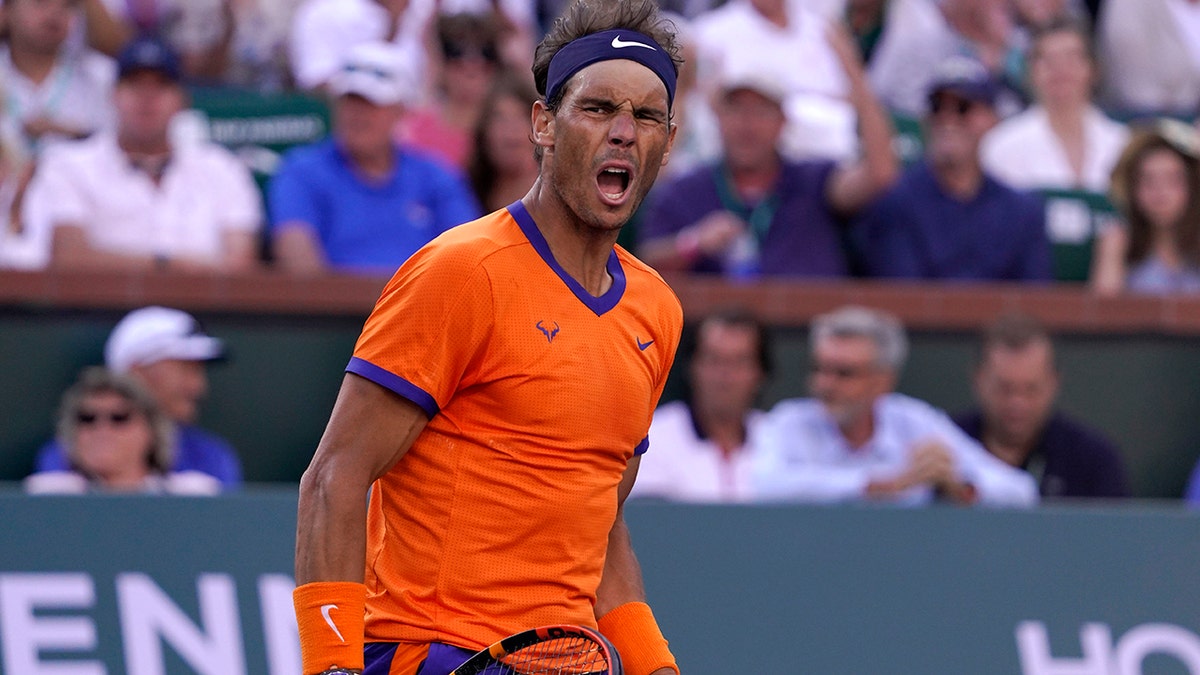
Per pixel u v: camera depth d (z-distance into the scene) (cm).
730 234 2036
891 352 1794
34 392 1853
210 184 2098
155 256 2038
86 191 2039
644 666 945
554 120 825
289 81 2602
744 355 1820
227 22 2619
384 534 849
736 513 1495
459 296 797
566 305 824
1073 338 2025
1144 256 2225
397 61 2108
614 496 858
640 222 2253
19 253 2038
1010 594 1505
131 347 1794
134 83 2036
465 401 818
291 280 1906
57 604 1391
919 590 1498
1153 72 2789
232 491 1471
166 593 1413
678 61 844
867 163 2108
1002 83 2652
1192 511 1544
